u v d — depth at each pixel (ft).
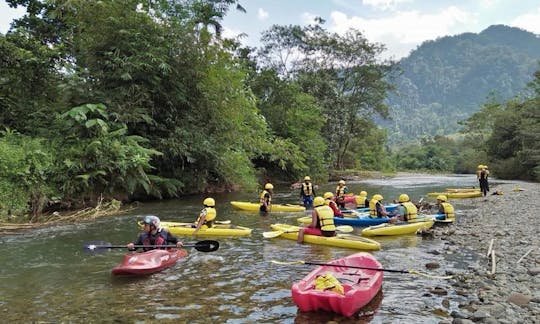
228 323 18.60
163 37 63.00
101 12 59.67
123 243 34.09
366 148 211.00
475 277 24.82
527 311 19.38
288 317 19.27
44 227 40.29
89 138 53.11
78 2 60.08
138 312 19.85
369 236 38.88
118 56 58.95
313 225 35.99
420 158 256.52
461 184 108.78
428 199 71.72
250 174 88.07
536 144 116.98
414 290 22.93
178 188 66.74
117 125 55.98
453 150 269.85
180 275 25.88
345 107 143.13
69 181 49.16
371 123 165.17
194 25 67.00
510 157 136.56
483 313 18.78
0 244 33.40
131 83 59.77
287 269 27.37
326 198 47.21
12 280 24.75
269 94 116.26
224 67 70.03
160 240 29.07
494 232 38.27
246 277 25.54
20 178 44.73
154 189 61.26
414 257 30.45
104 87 60.23
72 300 21.47
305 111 114.93
